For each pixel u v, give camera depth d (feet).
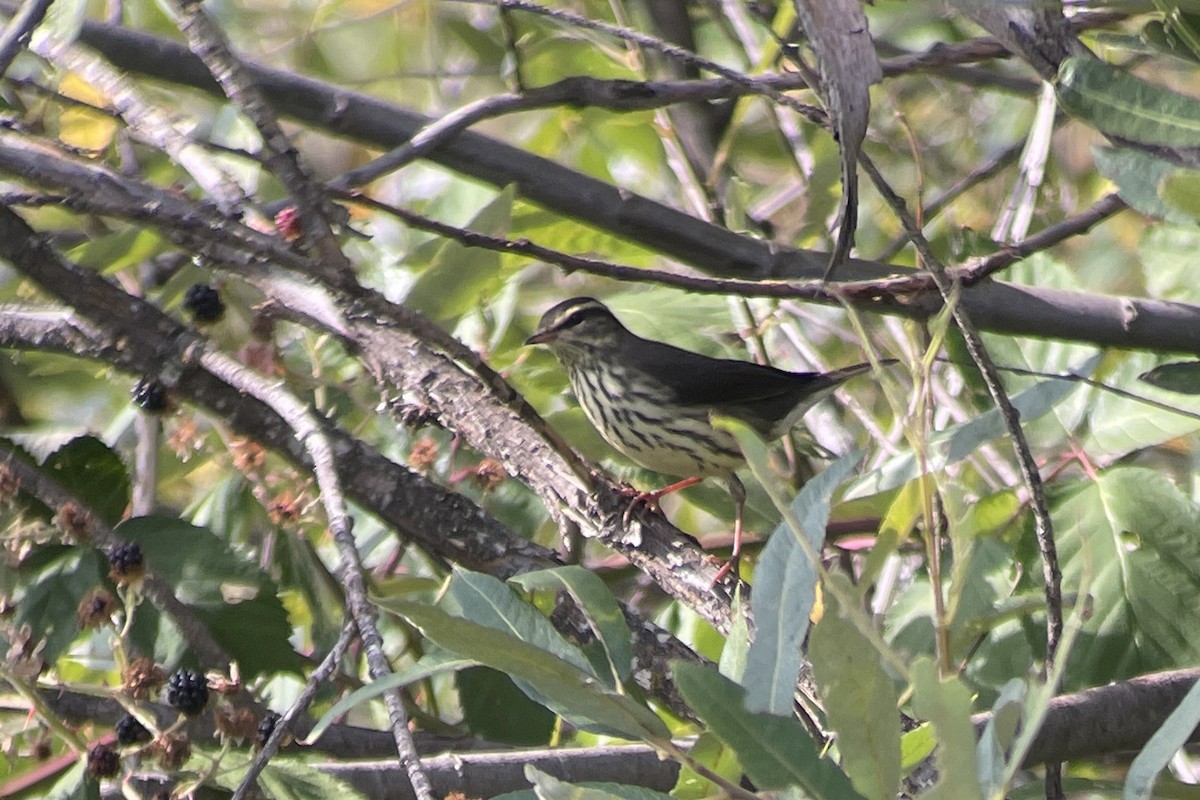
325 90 39.58
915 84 56.08
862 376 49.90
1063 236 33.78
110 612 28.25
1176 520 32.73
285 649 32.42
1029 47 29.84
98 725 31.19
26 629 28.25
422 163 43.34
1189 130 26.96
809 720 25.45
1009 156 49.52
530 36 52.42
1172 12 28.32
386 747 32.09
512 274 43.73
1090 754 26.81
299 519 33.19
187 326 34.96
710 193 48.91
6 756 30.25
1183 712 18.51
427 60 56.49
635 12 54.29
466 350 26.35
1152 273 42.88
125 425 43.83
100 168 29.07
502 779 26.84
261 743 26.73
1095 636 32.12
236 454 33.94
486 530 33.86
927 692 16.30
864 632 17.24
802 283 31.65
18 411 44.09
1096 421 38.24
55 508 30.89
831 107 20.68
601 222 38.40
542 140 52.65
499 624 22.11
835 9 20.03
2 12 37.29
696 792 20.93
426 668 20.86
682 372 42.09
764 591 19.98
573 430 44.50
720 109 54.39
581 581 22.75
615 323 43.86
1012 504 34.58
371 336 35.91
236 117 44.91
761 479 17.85
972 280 32.37
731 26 56.34
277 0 56.13
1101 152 27.58
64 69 36.78
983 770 17.83
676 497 49.88
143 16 49.42
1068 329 37.65
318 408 38.24
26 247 33.22
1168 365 30.76
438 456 41.81
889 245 50.31
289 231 30.76
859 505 35.53
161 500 46.34
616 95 36.70
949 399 40.93
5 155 27.07
